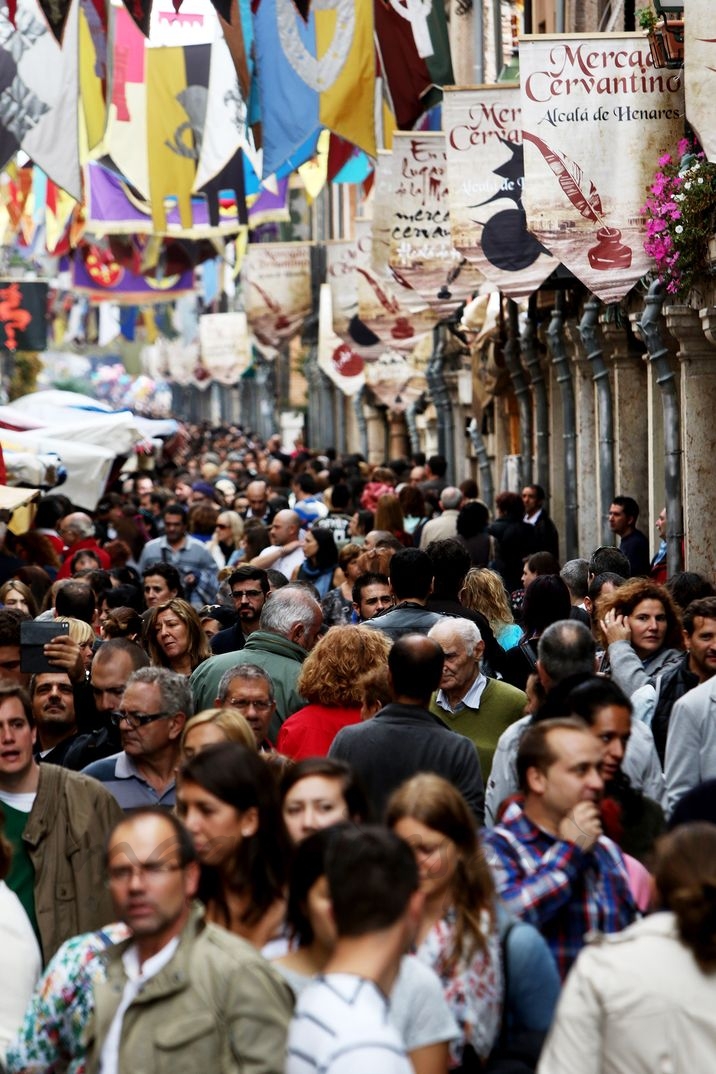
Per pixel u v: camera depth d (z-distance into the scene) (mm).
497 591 27875
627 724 15953
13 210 91312
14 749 16297
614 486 50688
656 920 11664
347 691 21594
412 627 25422
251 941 13438
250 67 49031
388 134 57844
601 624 22828
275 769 16578
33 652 21297
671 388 41375
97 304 175125
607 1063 11461
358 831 11000
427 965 12328
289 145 48156
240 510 62844
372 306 67688
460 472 88938
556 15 52250
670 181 36219
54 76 46125
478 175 41438
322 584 38438
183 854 12031
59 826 16484
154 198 60906
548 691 18688
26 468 48062
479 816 18578
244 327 132875
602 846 14211
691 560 42469
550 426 64375
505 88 41406
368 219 67812
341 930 10812
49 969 12789
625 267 36812
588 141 36625
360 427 122562
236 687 20172
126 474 83188
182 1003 11883
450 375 84188
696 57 30391
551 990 12977
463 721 22266
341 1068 10328
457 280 52156
